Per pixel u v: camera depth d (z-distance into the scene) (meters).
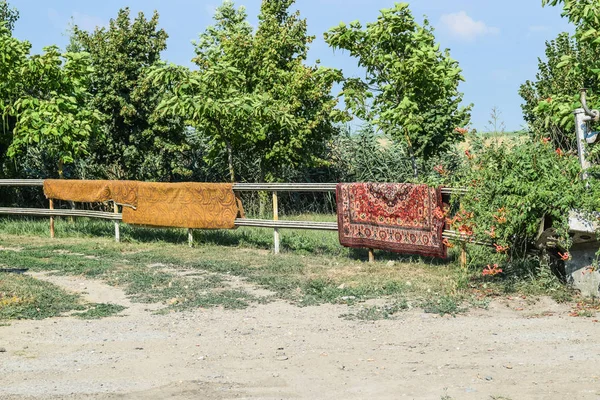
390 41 17.22
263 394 5.70
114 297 10.10
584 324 8.01
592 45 13.70
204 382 6.08
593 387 5.66
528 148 9.93
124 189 15.80
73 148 19.28
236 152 23.06
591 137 9.63
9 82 19.48
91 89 23.78
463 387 5.75
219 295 10.04
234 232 16.05
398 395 5.60
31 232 17.69
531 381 5.89
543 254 9.83
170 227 15.24
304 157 22.23
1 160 22.56
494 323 8.20
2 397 5.68
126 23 23.36
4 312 8.78
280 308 9.31
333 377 6.18
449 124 20.31
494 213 9.75
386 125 17.66
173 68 17.81
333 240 14.84
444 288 10.04
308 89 21.70
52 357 6.96
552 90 19.30
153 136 23.72
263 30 22.59
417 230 11.80
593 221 8.85
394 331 7.95
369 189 12.47
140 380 6.18
